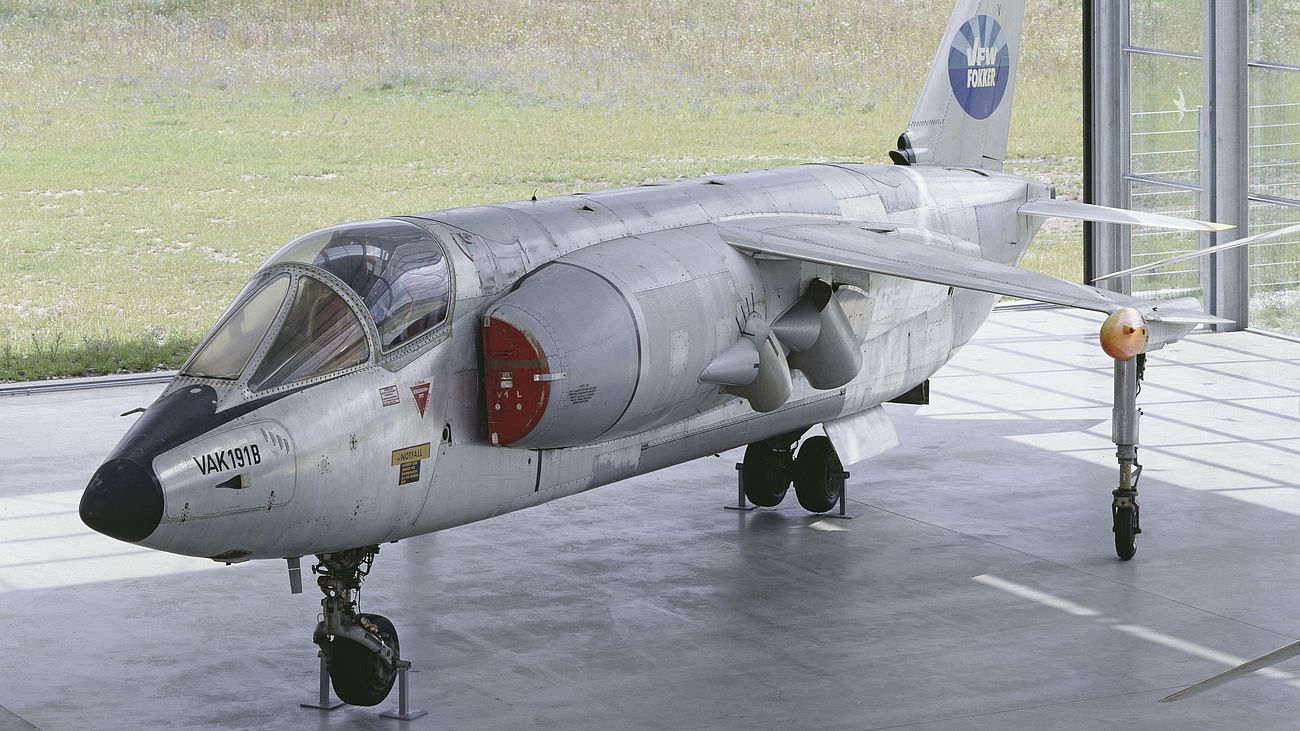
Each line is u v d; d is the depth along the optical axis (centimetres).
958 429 3066
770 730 1605
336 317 1631
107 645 1902
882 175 2530
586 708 1675
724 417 2152
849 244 2094
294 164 5597
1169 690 1709
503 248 1828
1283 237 3906
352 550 1712
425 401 1683
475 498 1783
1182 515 2442
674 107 6244
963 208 2603
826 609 2017
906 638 1898
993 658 1820
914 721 1625
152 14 5694
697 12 6306
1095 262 4428
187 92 5691
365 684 1669
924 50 6538
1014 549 2281
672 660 1831
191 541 1502
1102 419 3119
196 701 1712
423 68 6006
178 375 1609
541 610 2030
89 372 3766
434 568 2228
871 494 2614
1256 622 1936
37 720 1652
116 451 1498
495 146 5941
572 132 6084
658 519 2492
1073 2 6706
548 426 1720
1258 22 3891
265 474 1528
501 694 1723
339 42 5916
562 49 6181
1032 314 4331
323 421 1579
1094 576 2141
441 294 1719
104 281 4706
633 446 2008
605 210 2019
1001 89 2912
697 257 1964
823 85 6419
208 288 4722
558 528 2444
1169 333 2184
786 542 2342
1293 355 3684
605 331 1755
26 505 2564
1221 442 2898
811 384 2220
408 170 5703
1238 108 3906
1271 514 2439
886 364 2458
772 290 2095
